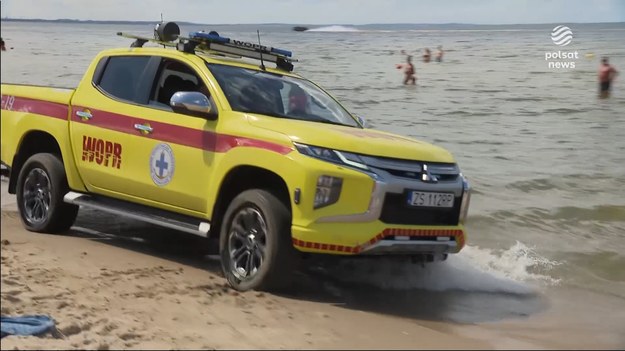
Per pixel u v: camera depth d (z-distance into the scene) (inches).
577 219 361.1
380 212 206.8
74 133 270.2
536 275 276.8
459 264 270.4
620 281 273.0
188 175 234.8
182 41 258.2
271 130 218.1
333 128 226.4
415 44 2618.1
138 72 262.4
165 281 215.9
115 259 242.2
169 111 245.3
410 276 250.1
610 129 678.5
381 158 210.7
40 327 160.1
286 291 218.4
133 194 254.4
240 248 219.0
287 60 285.0
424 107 856.9
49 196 278.4
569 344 191.9
